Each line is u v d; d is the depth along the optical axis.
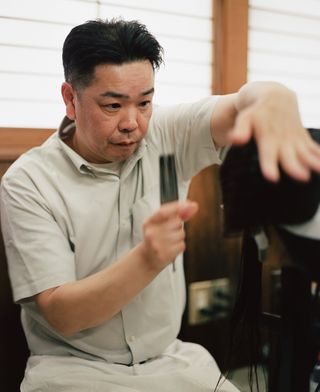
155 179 1.04
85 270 1.00
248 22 1.49
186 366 1.02
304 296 0.59
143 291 1.00
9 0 1.18
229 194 0.54
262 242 0.56
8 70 1.20
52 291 0.87
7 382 1.24
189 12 1.42
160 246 0.60
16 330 1.23
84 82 0.85
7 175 0.99
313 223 0.50
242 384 0.94
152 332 1.05
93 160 1.01
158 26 1.38
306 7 1.63
